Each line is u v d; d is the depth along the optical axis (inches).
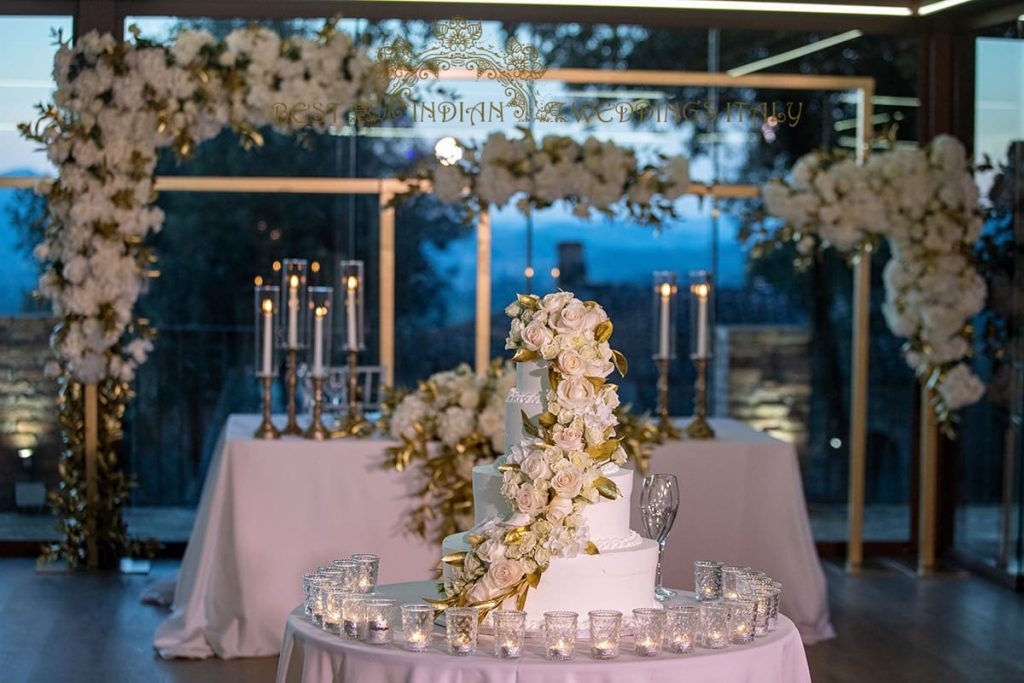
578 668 113.4
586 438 124.3
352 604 121.2
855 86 285.0
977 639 226.4
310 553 212.4
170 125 253.3
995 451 270.8
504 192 263.1
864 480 293.0
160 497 281.1
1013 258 263.4
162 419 281.0
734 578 131.4
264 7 268.5
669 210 271.7
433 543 213.8
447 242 283.4
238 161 279.9
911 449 294.5
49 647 214.7
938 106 286.2
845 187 268.4
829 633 224.8
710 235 286.5
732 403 290.2
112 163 253.3
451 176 264.8
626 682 113.6
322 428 218.5
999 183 270.1
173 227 280.2
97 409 269.1
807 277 289.3
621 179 264.8
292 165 280.5
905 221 269.9
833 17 281.6
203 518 228.4
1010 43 264.7
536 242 284.5
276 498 213.0
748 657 118.6
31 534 281.3
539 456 123.3
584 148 264.5
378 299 282.5
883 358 292.7
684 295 287.4
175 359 281.3
